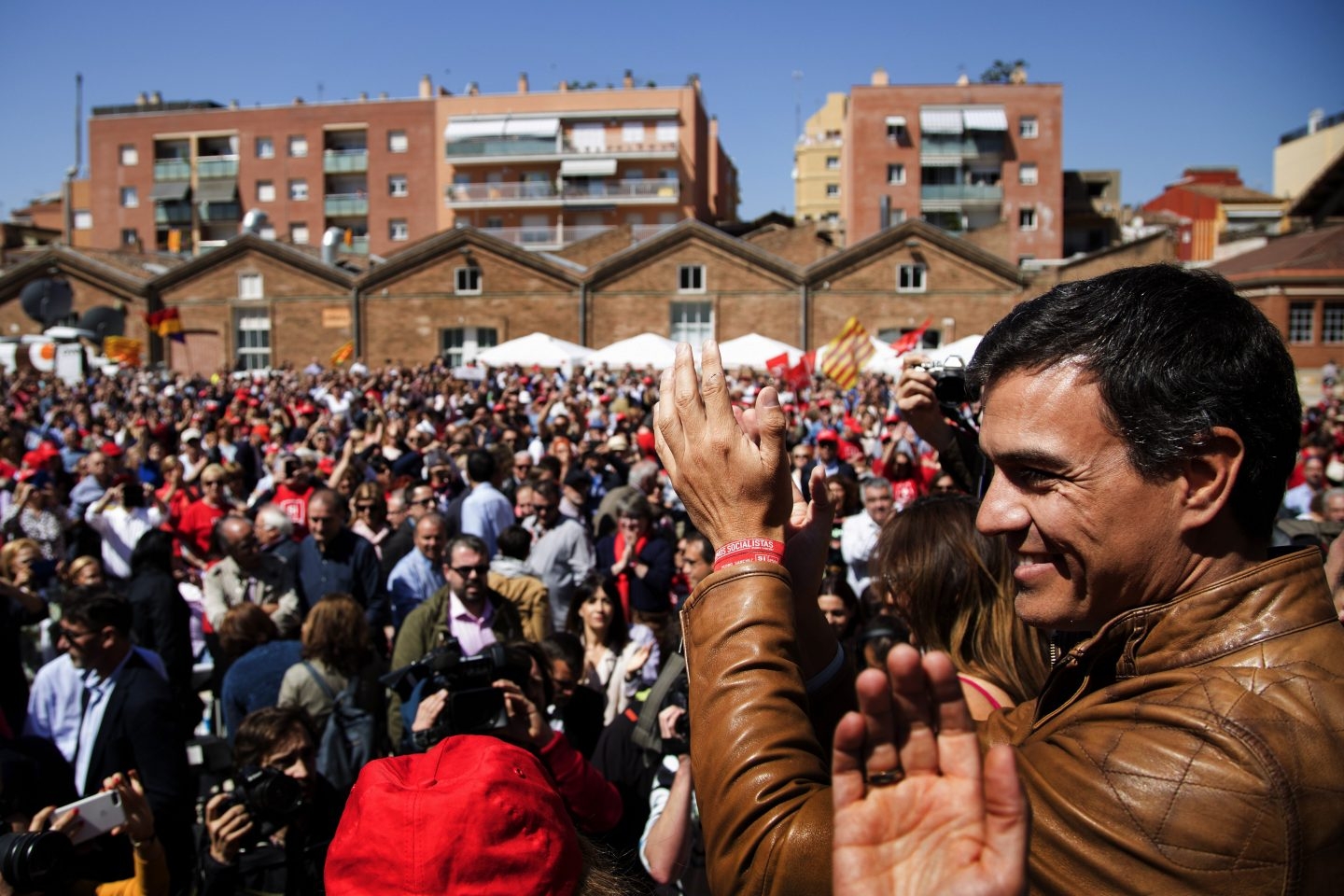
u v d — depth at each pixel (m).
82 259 45.16
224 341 45.12
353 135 69.88
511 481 10.83
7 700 6.06
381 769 1.73
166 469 10.94
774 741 1.18
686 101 67.19
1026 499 1.23
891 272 42.66
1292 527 5.07
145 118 70.56
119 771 4.34
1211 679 1.09
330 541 7.20
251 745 3.70
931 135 63.00
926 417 2.70
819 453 10.27
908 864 0.82
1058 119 62.84
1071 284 1.27
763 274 42.97
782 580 1.31
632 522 7.23
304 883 3.48
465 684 3.29
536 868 1.62
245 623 5.79
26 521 8.64
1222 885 0.98
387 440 13.66
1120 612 1.21
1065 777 1.09
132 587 6.42
